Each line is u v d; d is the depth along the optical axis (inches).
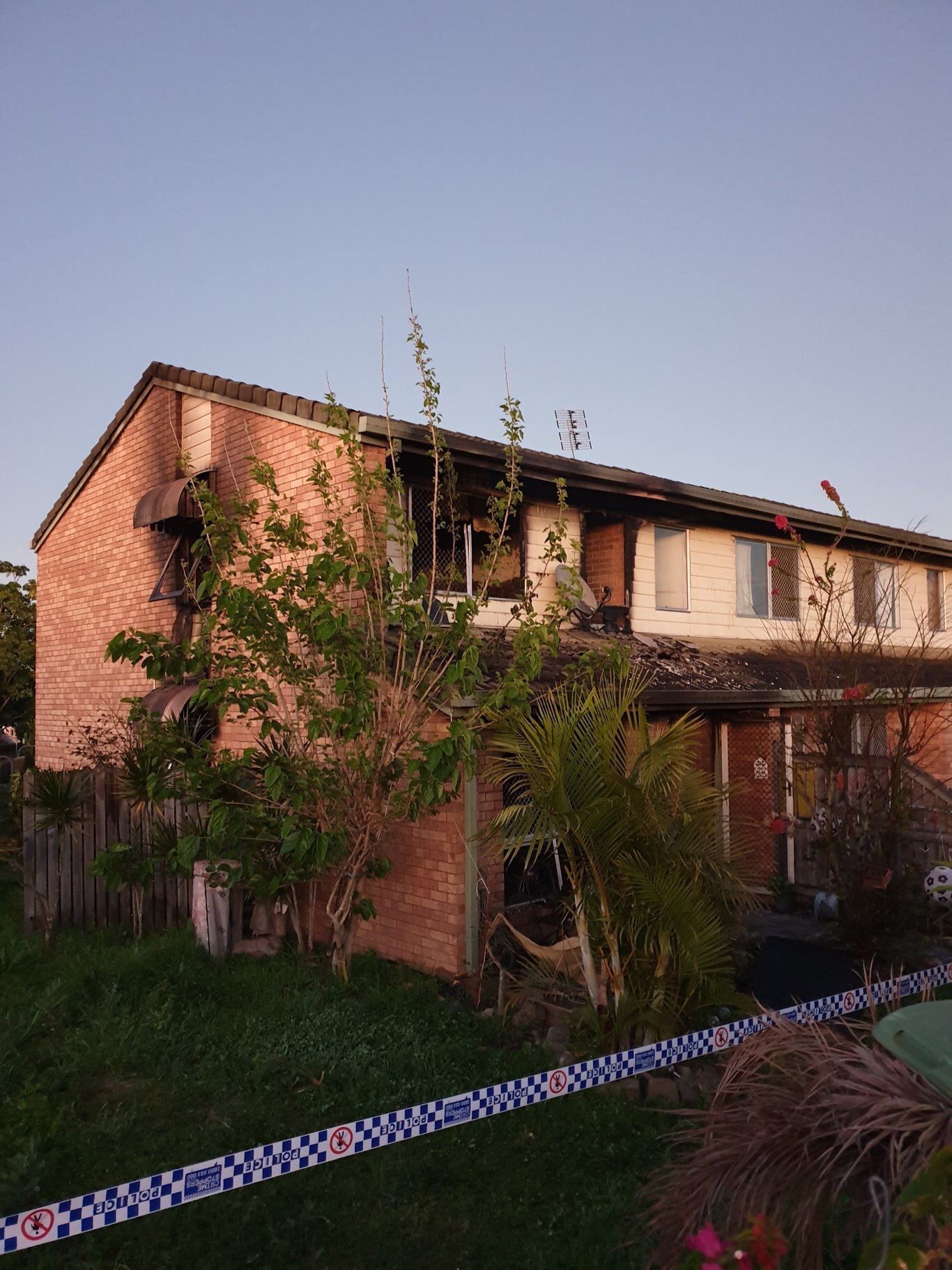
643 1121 215.5
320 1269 165.3
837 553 615.2
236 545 361.7
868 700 336.5
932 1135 110.2
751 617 551.5
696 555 524.1
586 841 235.9
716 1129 132.6
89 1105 224.8
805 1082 127.5
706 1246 77.9
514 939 336.2
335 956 313.6
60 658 569.6
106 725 509.0
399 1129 173.2
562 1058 243.3
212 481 440.5
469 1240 173.5
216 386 434.9
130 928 371.9
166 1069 243.4
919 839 375.6
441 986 317.4
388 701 303.6
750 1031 221.3
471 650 281.4
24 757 683.4
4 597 845.2
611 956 240.4
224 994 298.4
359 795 298.5
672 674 409.4
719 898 261.9
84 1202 144.3
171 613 466.0
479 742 285.6
